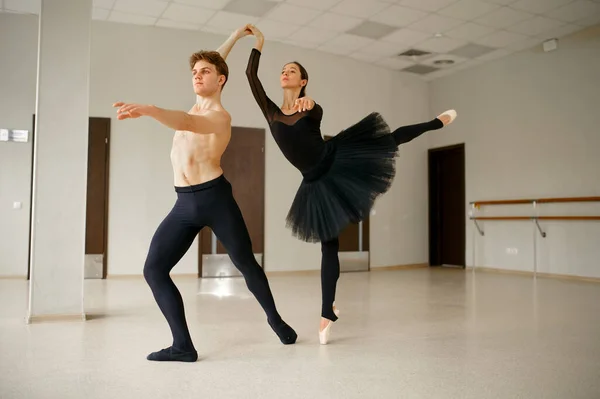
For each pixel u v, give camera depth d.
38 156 3.50
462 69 8.65
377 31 7.07
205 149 2.53
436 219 9.21
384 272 8.02
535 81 7.55
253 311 4.05
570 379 2.22
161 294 2.51
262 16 6.62
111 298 4.80
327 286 2.88
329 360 2.52
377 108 8.59
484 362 2.50
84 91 3.61
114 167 6.82
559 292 5.42
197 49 7.23
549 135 7.33
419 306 4.40
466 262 8.55
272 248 7.60
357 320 3.68
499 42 7.38
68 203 3.56
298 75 2.92
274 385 2.10
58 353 2.64
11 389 2.03
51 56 3.54
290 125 2.79
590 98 6.84
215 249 7.16
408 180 8.98
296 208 2.95
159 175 7.02
